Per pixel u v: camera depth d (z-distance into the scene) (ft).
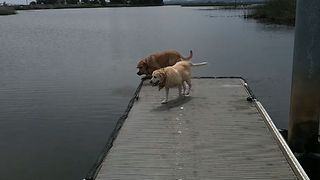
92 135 26.40
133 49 71.97
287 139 20.40
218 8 307.78
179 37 92.02
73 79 44.80
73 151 23.82
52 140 25.57
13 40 95.76
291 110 19.20
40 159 22.76
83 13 274.16
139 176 13.88
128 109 21.88
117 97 36.17
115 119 29.71
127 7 432.25
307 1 17.87
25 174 20.90
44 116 30.60
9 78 45.57
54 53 69.31
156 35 98.89
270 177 13.65
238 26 122.52
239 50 68.08
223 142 16.87
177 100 23.72
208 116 20.48
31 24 158.40
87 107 33.01
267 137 17.42
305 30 18.12
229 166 14.53
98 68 52.13
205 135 17.74
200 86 27.37
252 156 15.40
